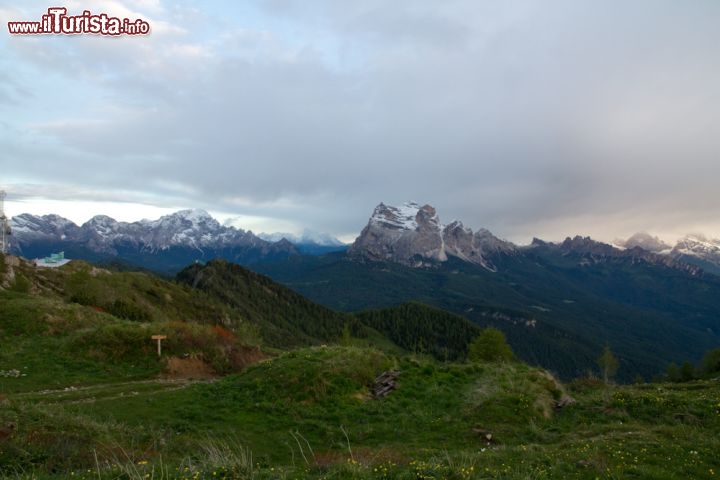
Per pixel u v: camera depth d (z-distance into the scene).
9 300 46.84
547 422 24.59
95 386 32.09
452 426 23.86
